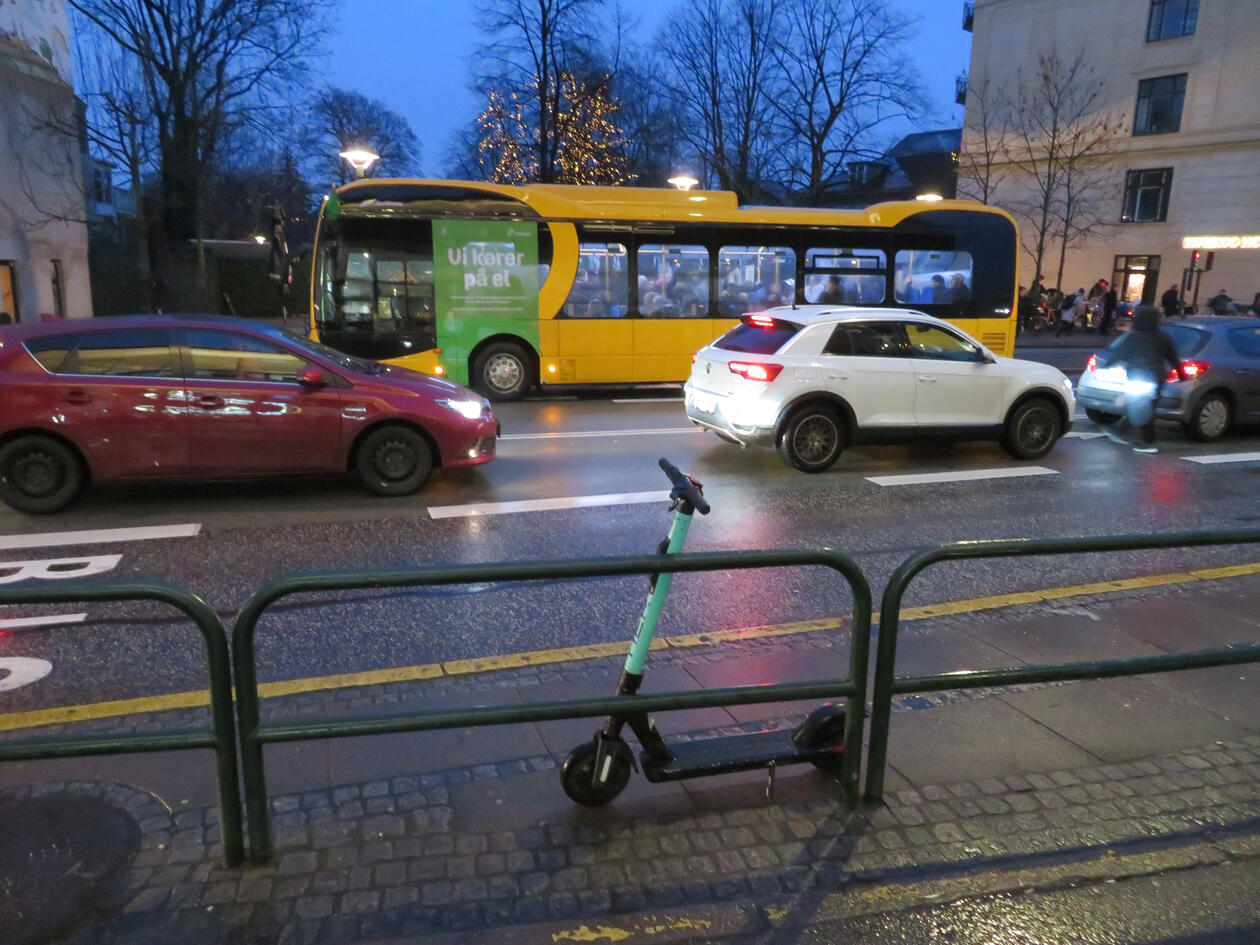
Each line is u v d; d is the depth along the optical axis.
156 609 5.41
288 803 3.23
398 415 7.96
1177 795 3.35
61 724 3.99
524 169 34.44
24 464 7.32
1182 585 5.99
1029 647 4.86
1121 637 5.02
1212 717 4.00
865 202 53.31
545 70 32.56
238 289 37.06
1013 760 3.59
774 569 6.30
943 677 3.12
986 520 7.68
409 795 3.29
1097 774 3.49
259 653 4.79
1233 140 33.06
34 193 22.33
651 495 8.35
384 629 5.14
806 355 9.19
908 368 9.47
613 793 3.20
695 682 4.40
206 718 4.05
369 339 13.80
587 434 11.55
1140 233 35.91
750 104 36.09
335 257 13.62
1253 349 11.63
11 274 21.31
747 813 3.18
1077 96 36.94
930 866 2.90
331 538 6.91
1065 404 10.16
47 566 6.21
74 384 7.27
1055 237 37.25
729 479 9.11
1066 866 2.92
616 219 14.39
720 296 14.98
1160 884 2.84
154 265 28.55
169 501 7.99
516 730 3.85
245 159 44.75
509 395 14.52
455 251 13.91
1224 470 9.86
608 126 34.75
